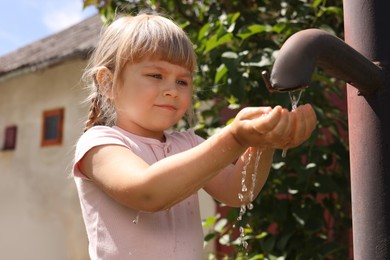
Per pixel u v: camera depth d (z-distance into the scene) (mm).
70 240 6766
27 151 7625
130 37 1349
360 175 1128
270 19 3002
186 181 1040
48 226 7109
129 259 1310
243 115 993
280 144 983
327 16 2781
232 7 2963
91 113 1551
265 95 2553
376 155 1103
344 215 2830
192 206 1443
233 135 1003
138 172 1112
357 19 1139
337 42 986
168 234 1351
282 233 2572
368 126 1112
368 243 1110
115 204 1321
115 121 1460
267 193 2596
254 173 1347
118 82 1378
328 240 2695
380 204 1099
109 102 1479
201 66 2781
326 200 2729
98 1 3422
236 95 2516
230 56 2488
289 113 953
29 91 7758
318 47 951
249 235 2691
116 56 1376
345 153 2555
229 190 1409
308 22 2740
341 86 3059
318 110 2445
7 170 7887
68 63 6984
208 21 3023
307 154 2520
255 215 2549
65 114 7102
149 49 1319
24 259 7414
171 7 3229
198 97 2959
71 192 6855
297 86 913
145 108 1338
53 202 7086
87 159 1260
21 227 7520
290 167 2568
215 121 2924
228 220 2654
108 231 1316
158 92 1329
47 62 6582
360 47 1128
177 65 1350
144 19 1396
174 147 1484
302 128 962
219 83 2771
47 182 7230
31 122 7641
